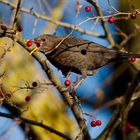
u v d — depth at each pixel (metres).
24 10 13.30
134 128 12.86
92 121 11.19
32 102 15.46
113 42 14.43
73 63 12.69
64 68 12.84
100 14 13.09
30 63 14.86
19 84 14.07
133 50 17.94
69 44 12.67
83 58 12.67
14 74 14.31
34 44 12.69
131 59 12.58
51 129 11.30
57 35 13.30
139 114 19.00
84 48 12.72
